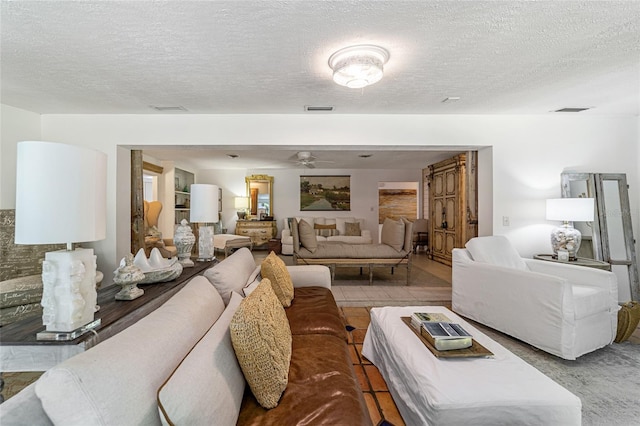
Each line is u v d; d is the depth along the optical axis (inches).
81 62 75.8
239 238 249.4
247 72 82.3
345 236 263.7
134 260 66.3
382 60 72.9
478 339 64.1
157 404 28.9
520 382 48.6
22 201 37.0
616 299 89.1
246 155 216.8
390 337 66.2
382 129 121.0
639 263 125.2
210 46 68.5
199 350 36.4
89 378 25.2
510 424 44.9
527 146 123.1
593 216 111.7
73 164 39.5
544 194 124.0
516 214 123.6
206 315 46.8
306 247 162.9
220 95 99.6
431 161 247.0
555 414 44.6
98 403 24.6
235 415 36.7
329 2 53.4
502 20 59.3
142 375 29.0
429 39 66.1
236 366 41.2
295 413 39.9
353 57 69.9
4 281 95.9
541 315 84.0
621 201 122.1
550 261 111.6
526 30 62.8
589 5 54.9
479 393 46.1
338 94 99.0
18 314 86.4
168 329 37.1
